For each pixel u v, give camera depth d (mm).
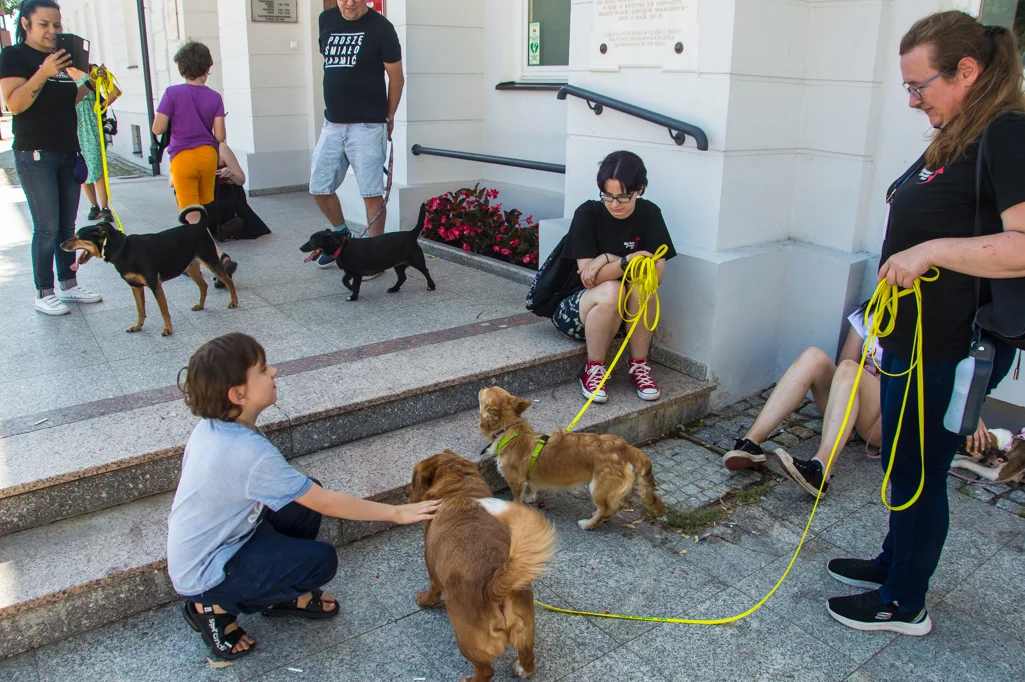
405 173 6328
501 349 3928
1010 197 1894
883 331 2305
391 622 2535
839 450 3238
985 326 2055
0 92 3916
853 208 3994
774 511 3254
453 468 2453
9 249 5934
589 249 3713
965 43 1955
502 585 1916
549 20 5922
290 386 3414
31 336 4020
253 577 2254
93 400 3236
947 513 2379
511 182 6480
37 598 2312
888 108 3824
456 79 6352
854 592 2729
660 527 3125
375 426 3391
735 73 3686
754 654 2426
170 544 2238
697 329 4043
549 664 2371
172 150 5609
